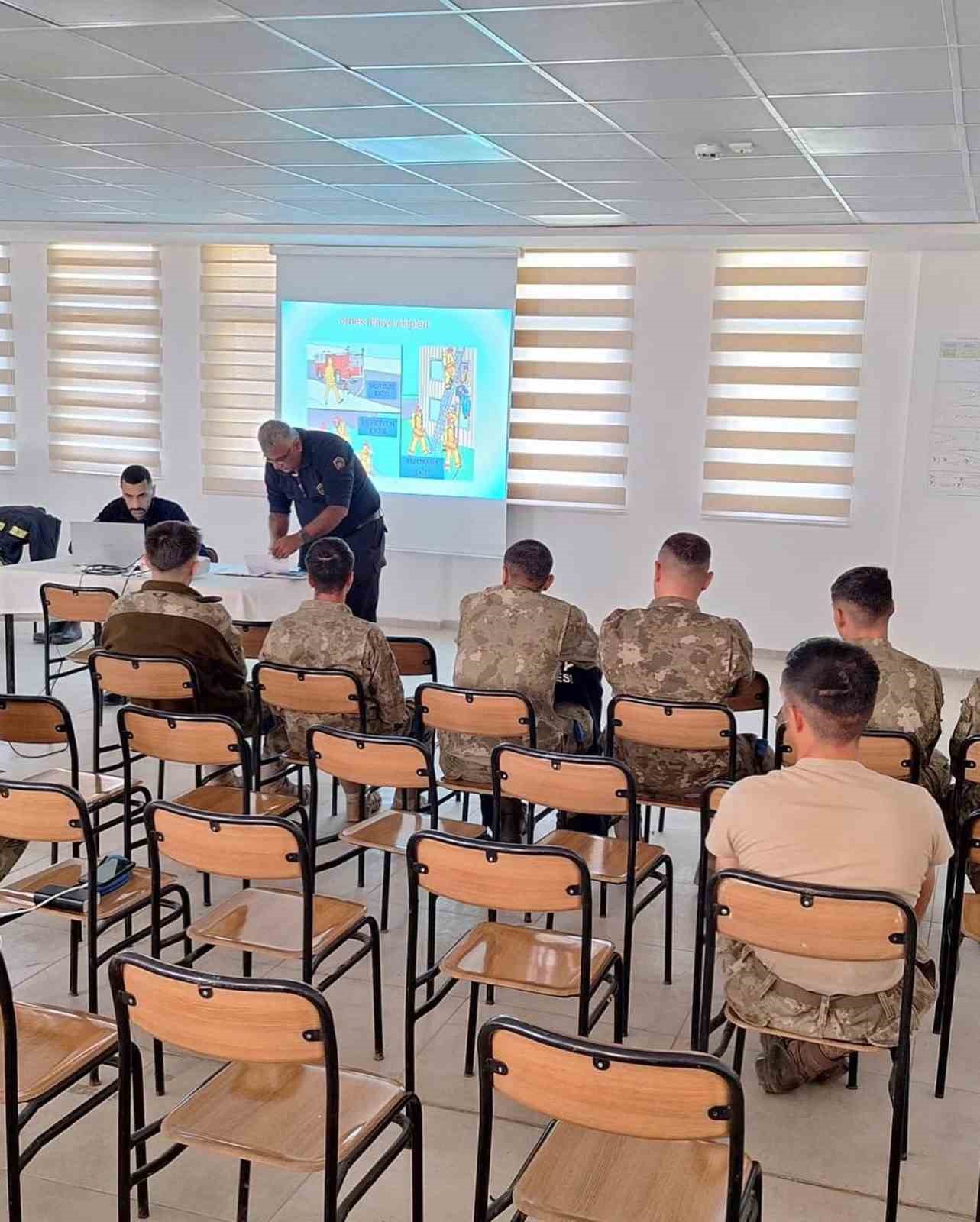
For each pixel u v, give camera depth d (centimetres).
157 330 896
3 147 574
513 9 343
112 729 580
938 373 733
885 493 762
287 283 839
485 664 391
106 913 286
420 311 816
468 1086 282
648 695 373
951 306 726
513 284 795
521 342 820
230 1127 201
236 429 889
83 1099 272
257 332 873
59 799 272
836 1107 276
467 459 821
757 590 797
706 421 790
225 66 417
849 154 510
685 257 777
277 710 418
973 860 297
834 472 770
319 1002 185
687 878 420
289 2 342
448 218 741
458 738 388
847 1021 234
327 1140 190
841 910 221
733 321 775
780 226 702
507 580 402
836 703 231
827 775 234
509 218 731
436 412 823
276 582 530
